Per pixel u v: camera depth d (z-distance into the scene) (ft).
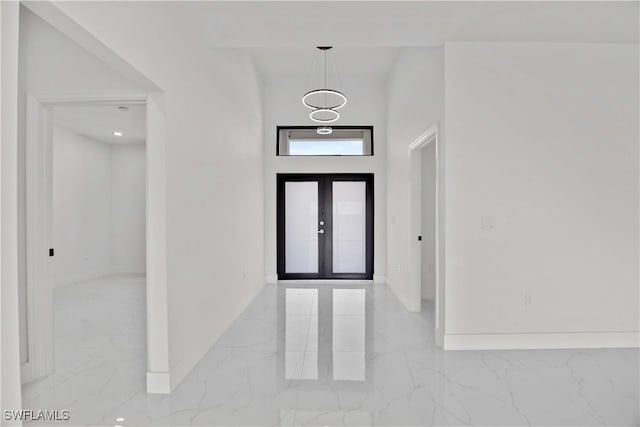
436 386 7.80
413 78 13.43
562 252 10.13
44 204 8.28
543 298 10.10
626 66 10.17
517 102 10.03
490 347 10.00
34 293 8.11
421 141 12.38
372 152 19.90
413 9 8.33
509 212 10.04
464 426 6.33
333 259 20.26
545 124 10.09
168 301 7.57
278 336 11.14
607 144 10.18
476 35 9.58
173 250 7.83
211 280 10.32
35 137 8.03
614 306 10.16
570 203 10.13
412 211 13.94
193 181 9.01
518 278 10.06
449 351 9.86
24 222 8.05
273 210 19.77
